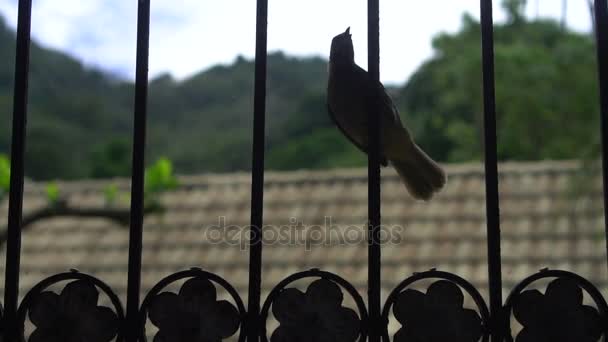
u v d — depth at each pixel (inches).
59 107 773.3
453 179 356.8
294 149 695.1
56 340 68.5
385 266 303.9
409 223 328.8
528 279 67.1
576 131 495.8
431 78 589.0
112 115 788.6
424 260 305.4
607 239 67.6
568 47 482.9
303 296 67.7
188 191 370.9
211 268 312.5
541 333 66.7
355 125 106.7
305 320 67.4
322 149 688.4
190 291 68.7
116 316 68.8
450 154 578.2
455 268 300.4
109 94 801.6
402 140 101.7
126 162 736.3
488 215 67.3
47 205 252.4
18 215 69.6
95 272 323.3
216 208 355.3
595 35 70.3
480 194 342.6
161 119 780.6
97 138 771.4
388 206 341.7
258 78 69.1
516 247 309.0
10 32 729.0
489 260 67.2
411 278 67.3
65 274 69.2
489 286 67.2
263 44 69.4
